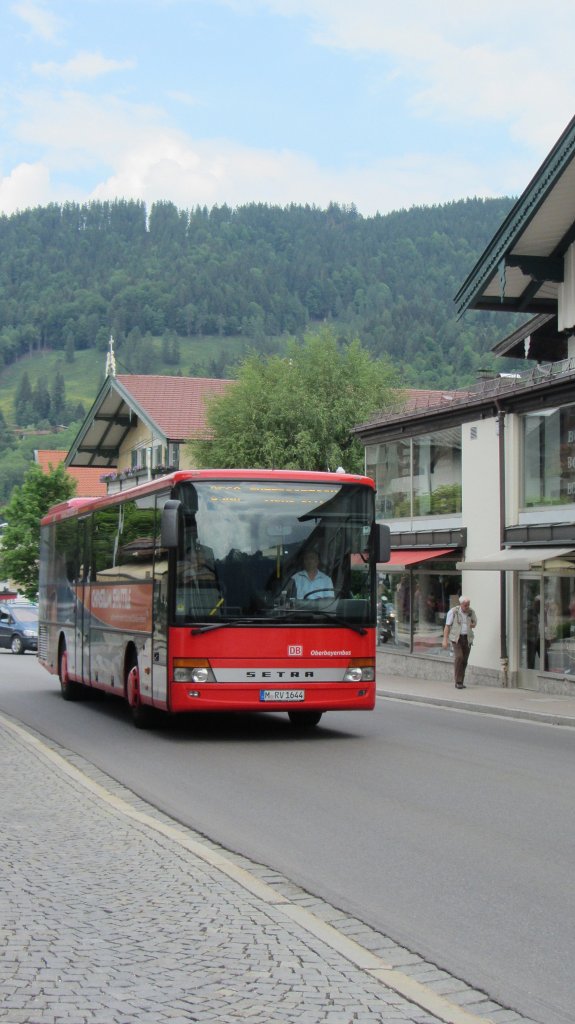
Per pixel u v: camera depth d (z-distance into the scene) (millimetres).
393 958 6152
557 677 24766
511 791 11727
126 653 18453
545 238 27000
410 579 32156
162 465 56156
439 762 14016
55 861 8062
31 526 59750
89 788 11477
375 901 7340
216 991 5328
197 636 15562
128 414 60844
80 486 80875
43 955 5750
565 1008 5426
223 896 7137
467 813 10445
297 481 16203
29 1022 4848
